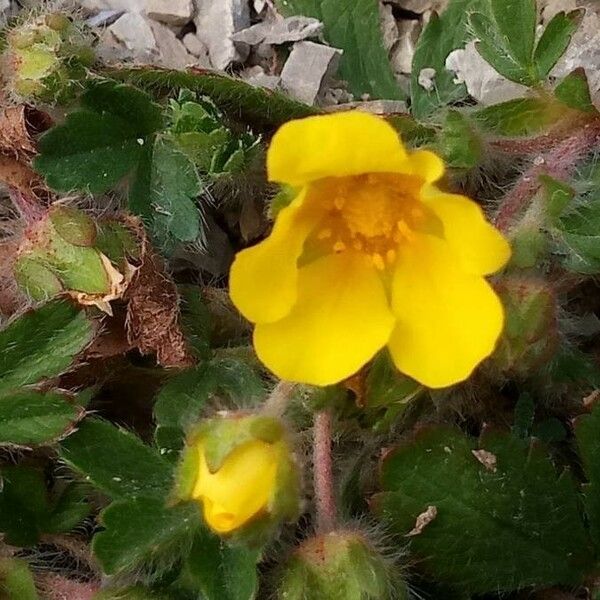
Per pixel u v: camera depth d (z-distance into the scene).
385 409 0.06
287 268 0.05
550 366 0.06
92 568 0.06
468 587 0.06
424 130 0.07
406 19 0.08
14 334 0.06
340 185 0.05
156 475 0.06
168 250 0.06
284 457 0.05
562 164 0.06
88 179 0.06
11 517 0.06
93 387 0.06
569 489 0.06
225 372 0.06
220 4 0.07
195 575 0.05
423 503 0.06
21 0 0.07
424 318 0.05
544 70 0.06
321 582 0.05
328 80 0.07
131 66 0.07
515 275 0.06
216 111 0.06
